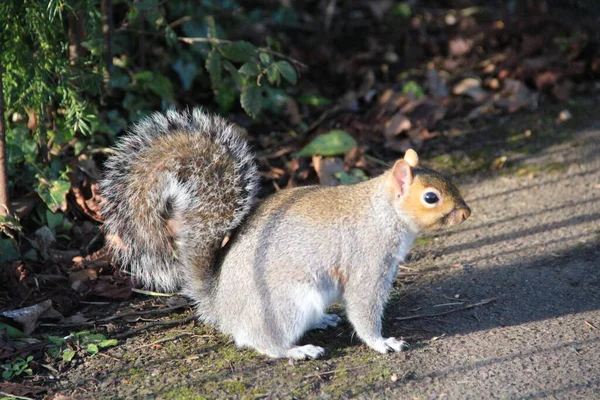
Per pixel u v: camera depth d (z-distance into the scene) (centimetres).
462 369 808
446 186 857
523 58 1564
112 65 1190
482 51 1627
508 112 1462
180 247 871
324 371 814
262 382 796
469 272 1023
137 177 885
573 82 1543
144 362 841
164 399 771
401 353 845
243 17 1541
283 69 1161
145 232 883
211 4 1449
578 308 923
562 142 1357
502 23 1666
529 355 829
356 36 1691
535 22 1636
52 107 1128
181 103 1391
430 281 1006
